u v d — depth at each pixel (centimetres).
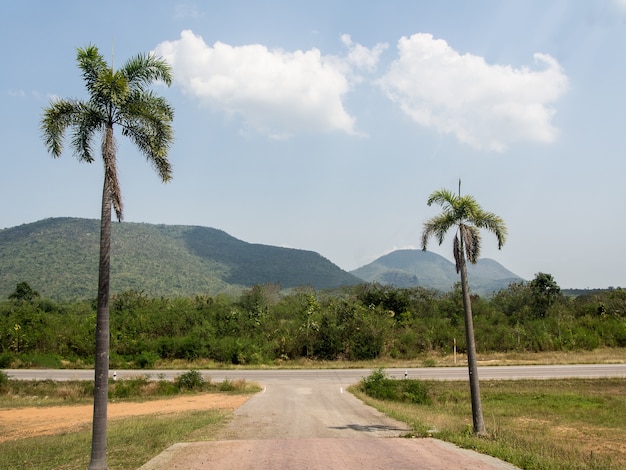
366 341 5741
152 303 7619
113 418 2291
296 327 6012
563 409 2616
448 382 3653
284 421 2005
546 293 7288
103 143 1224
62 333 5709
